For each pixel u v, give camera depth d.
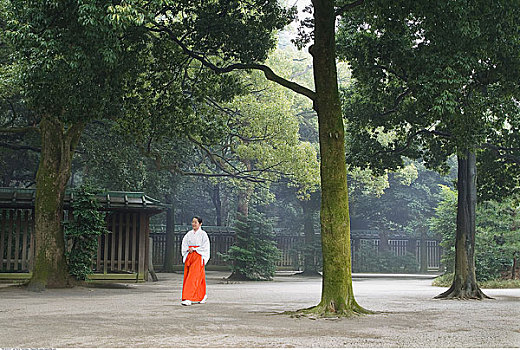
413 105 15.95
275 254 28.08
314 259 36.50
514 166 18.69
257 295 15.71
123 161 24.72
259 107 25.48
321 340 7.01
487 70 13.90
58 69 12.27
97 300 13.27
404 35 13.88
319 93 11.11
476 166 18.83
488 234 23.81
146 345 6.48
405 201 43.44
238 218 28.94
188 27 16.36
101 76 14.22
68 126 18.41
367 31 15.33
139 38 15.49
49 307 11.28
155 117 17.73
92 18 11.25
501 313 11.12
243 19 16.56
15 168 32.03
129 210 21.59
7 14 12.30
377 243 43.81
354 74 15.82
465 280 15.99
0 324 8.38
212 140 19.53
